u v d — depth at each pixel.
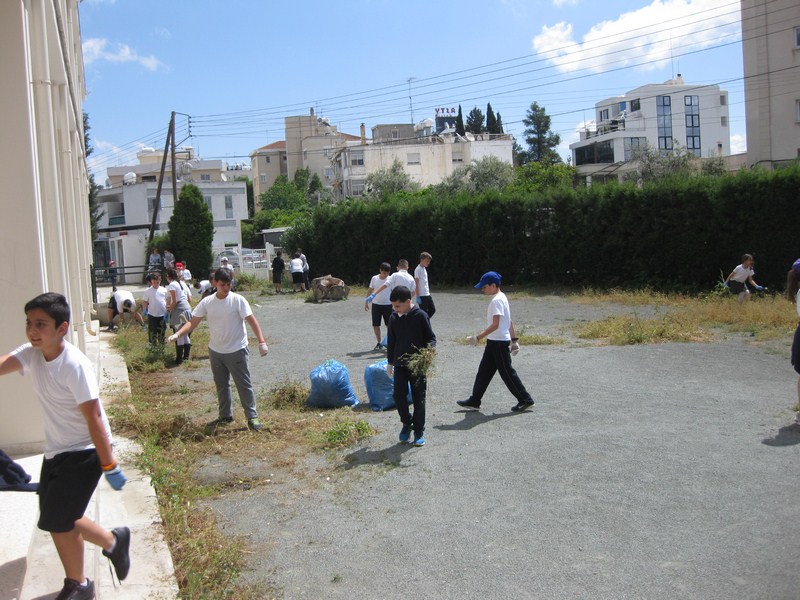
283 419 8.42
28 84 5.76
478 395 8.66
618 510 5.36
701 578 4.30
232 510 5.70
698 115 79.44
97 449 3.54
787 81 34.12
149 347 13.15
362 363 12.56
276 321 20.30
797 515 5.13
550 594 4.18
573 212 27.50
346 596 4.26
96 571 4.16
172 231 39.28
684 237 24.28
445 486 6.04
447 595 4.22
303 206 77.06
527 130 83.25
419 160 73.19
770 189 22.16
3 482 3.83
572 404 8.72
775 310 15.51
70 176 10.60
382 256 34.75
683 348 12.52
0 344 5.71
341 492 6.00
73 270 10.25
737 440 6.96
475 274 31.52
